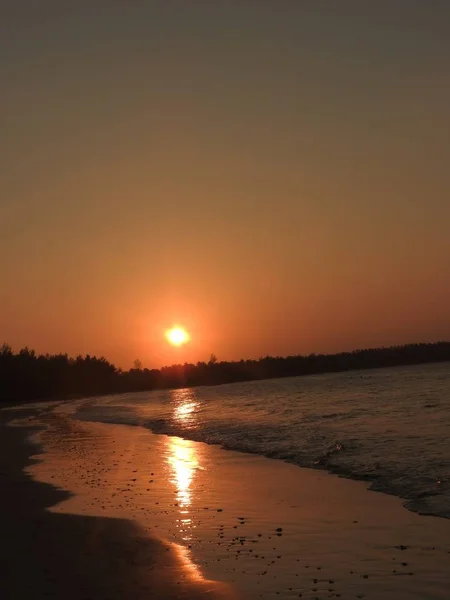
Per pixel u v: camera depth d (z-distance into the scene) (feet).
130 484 61.46
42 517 47.37
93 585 31.99
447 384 258.98
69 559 36.40
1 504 53.47
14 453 93.66
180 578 33.04
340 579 32.83
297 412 159.74
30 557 37.04
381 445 83.46
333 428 111.24
